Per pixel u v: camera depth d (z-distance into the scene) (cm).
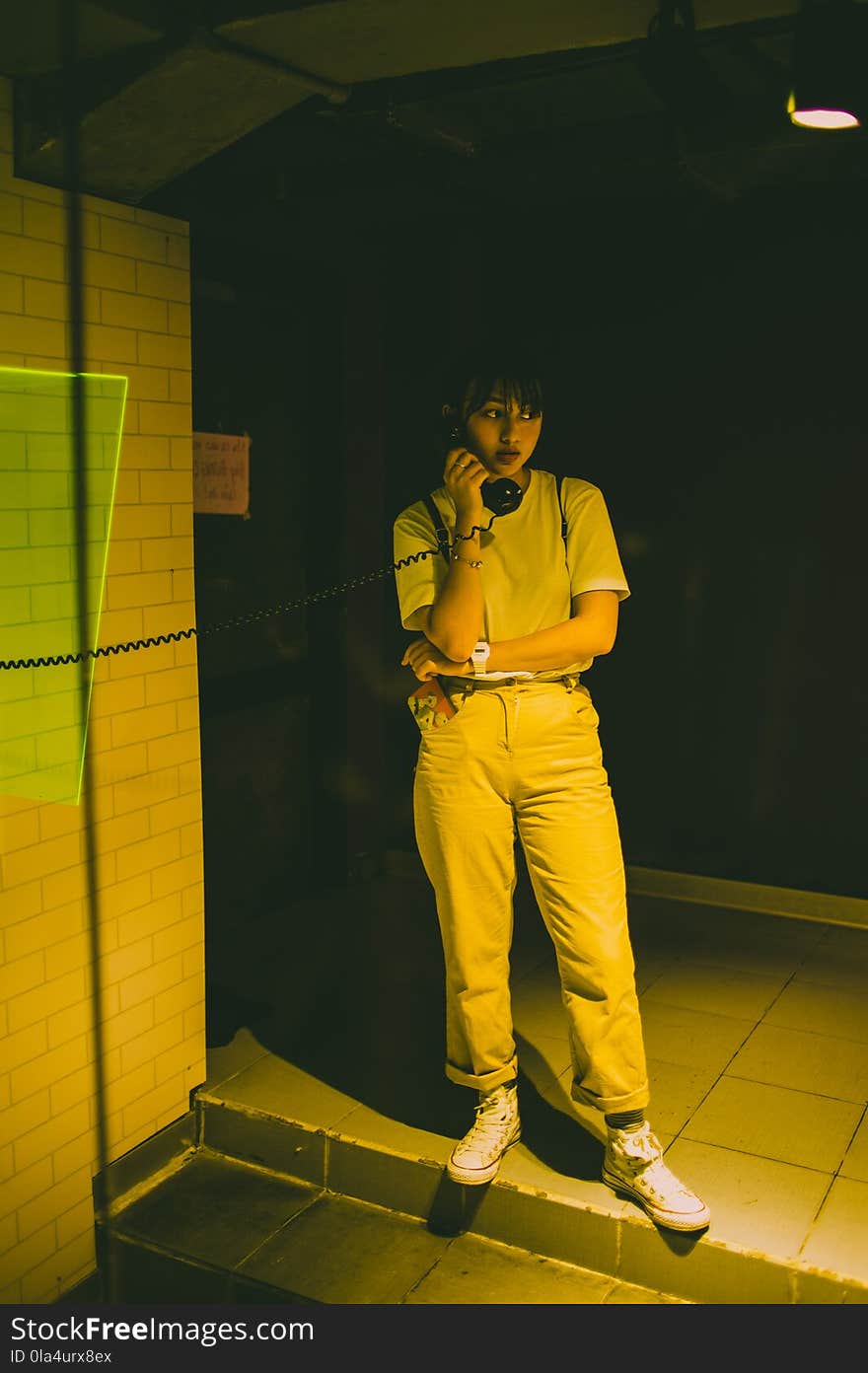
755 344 454
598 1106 289
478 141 389
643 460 478
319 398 471
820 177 391
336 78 269
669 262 461
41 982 296
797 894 472
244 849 462
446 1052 345
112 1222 315
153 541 321
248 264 427
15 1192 292
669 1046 367
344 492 476
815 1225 281
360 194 387
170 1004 337
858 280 435
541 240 480
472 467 276
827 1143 314
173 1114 340
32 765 289
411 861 520
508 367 277
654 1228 282
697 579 476
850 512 448
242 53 249
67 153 274
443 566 298
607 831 291
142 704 321
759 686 472
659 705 490
